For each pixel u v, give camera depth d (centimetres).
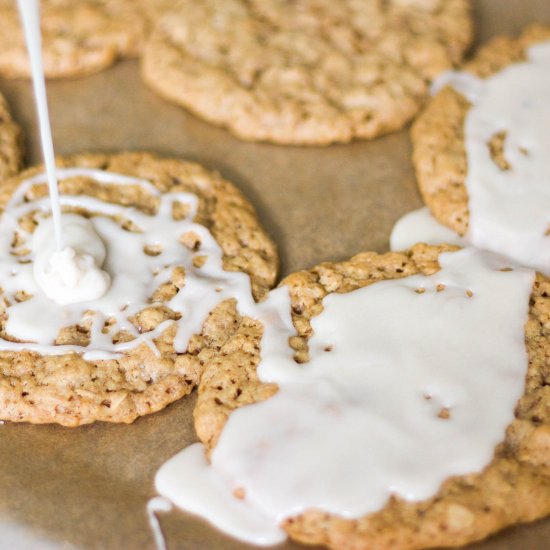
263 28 46
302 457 34
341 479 34
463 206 40
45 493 35
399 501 34
